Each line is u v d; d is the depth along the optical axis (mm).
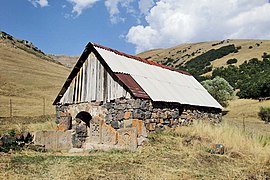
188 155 11984
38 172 9461
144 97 15422
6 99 41031
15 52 81875
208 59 97062
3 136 14102
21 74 60562
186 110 19562
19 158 11414
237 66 78125
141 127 14773
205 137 14898
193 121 19500
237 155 12328
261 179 9219
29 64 73625
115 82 15945
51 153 13953
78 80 17453
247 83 55969
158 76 20078
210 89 43938
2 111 33531
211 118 23125
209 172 9859
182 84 22375
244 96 52438
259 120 35875
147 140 14289
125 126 15094
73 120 17266
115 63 16797
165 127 17016
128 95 15289
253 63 75125
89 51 17188
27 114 32688
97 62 16859
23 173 9297
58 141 15797
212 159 11586
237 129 16781
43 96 47156
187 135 15602
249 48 96312
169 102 17297
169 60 121750
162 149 12930
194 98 21188
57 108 17984
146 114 15477
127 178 8828
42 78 61625
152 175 9133
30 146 14336
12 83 51688
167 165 10469
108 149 14445
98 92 16500
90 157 11891
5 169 9648
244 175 9539
